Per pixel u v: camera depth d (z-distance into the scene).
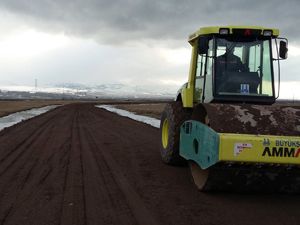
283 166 4.57
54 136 12.03
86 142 10.53
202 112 5.28
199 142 5.05
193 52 6.61
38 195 5.10
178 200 4.89
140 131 13.73
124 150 9.06
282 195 5.19
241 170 4.74
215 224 4.01
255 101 5.75
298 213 4.42
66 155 8.30
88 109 36.22
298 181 4.96
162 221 4.09
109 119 20.70
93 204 4.69
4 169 6.79
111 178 6.10
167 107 7.02
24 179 6.02
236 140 4.39
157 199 4.93
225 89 5.74
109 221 4.09
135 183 5.77
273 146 4.41
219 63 5.79
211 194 5.18
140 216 4.25
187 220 4.13
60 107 41.62
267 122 4.70
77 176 6.23
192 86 6.58
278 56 5.75
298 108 4.94
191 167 5.70
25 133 12.86
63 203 4.73
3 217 4.22
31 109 34.81
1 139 11.14
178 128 6.64
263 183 4.95
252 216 4.29
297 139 4.45
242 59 5.83
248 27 5.74
